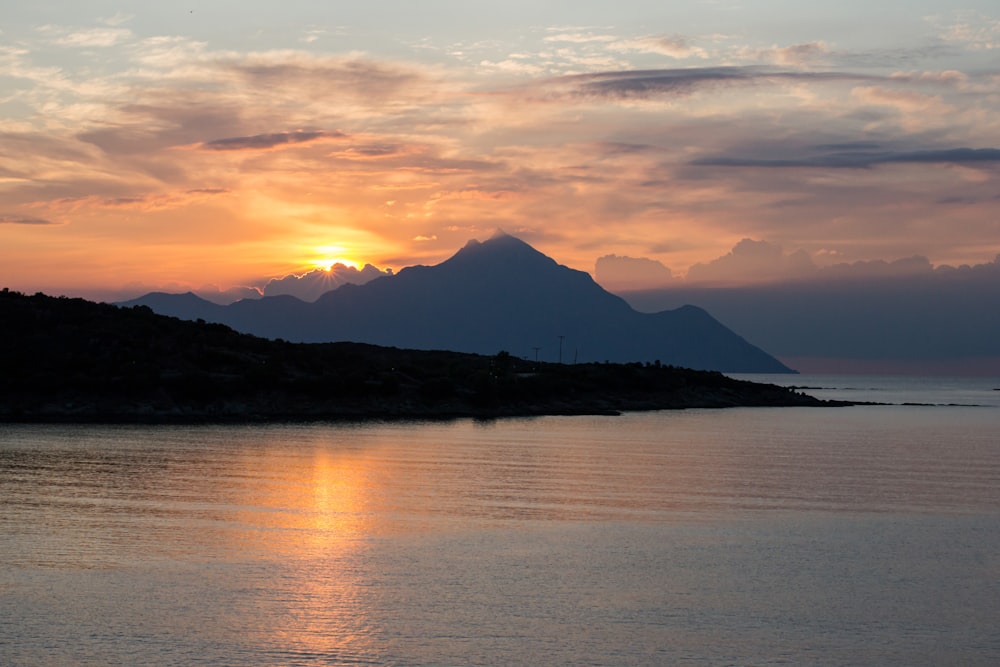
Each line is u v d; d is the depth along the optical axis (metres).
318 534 55.94
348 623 38.97
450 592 43.69
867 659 36.25
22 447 101.25
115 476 78.88
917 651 37.19
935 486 83.31
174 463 89.19
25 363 158.38
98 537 53.69
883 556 52.72
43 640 36.41
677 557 51.66
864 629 39.66
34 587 43.22
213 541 53.38
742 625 39.84
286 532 56.31
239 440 115.19
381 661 34.97
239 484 75.81
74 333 177.12
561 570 48.19
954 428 172.75
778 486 81.94
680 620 40.34
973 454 117.00
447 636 37.69
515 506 67.69
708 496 74.62
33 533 54.41
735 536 57.72
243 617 39.47
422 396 184.38
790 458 108.31
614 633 38.47
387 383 179.88
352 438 122.56
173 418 148.50
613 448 116.62
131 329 186.25
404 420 162.88
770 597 44.00
